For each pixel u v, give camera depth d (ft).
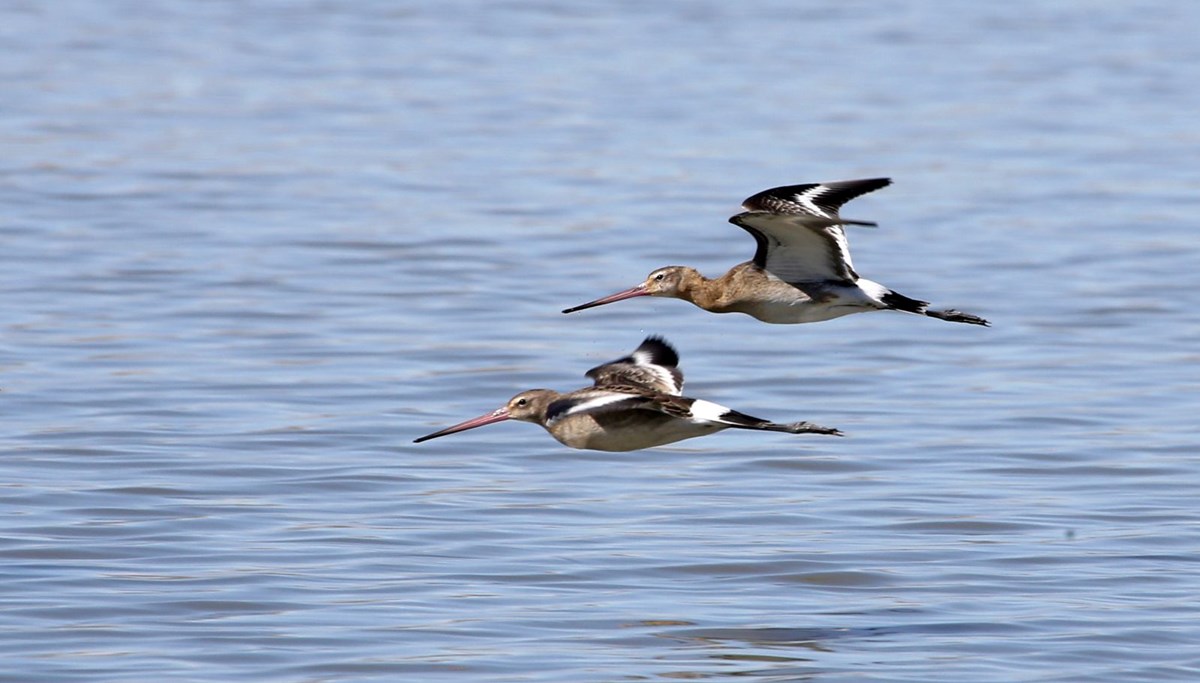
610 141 130.82
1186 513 57.00
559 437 44.73
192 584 49.19
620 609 47.88
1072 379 75.36
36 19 186.19
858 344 81.61
